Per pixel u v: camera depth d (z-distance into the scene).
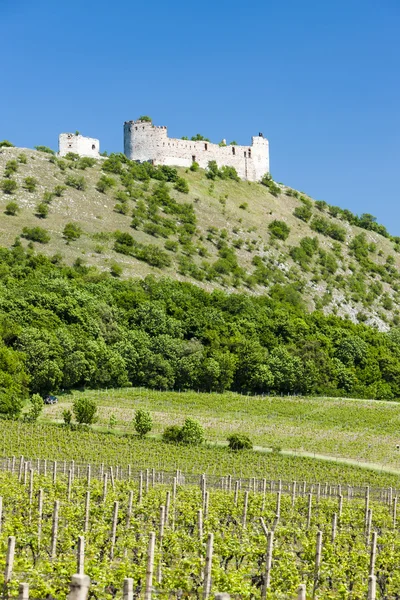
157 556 37.41
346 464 88.31
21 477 60.31
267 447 98.00
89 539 41.25
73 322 140.75
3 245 193.25
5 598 30.03
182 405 123.81
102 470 68.81
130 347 138.12
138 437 94.88
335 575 37.66
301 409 126.81
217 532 46.16
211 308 171.75
